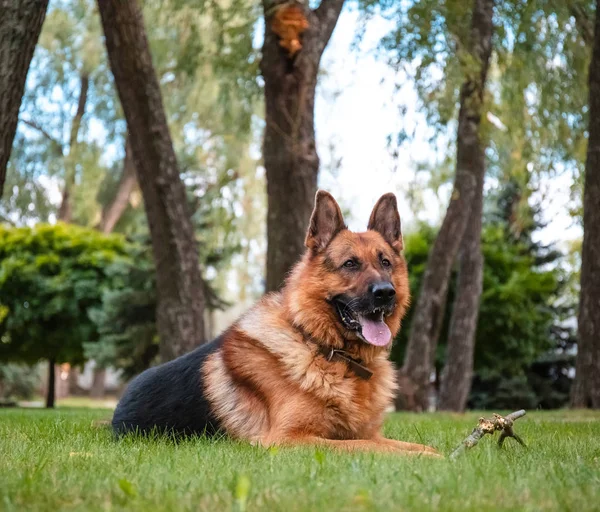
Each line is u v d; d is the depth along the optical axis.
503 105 17.23
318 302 6.11
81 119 32.28
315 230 6.36
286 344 6.02
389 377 6.35
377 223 6.70
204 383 6.28
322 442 5.61
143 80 12.83
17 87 8.37
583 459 5.12
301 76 13.00
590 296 13.22
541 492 3.63
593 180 13.10
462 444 5.41
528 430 7.77
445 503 3.39
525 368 28.25
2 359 22.83
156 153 13.27
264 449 5.28
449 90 14.48
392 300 6.07
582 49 15.45
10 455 4.99
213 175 26.62
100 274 22.08
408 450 5.71
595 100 13.02
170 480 3.90
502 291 23.62
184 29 16.64
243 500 3.23
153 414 6.35
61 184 36.81
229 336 6.41
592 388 13.18
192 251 13.86
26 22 8.34
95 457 4.87
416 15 13.42
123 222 40.62
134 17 12.50
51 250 22.19
